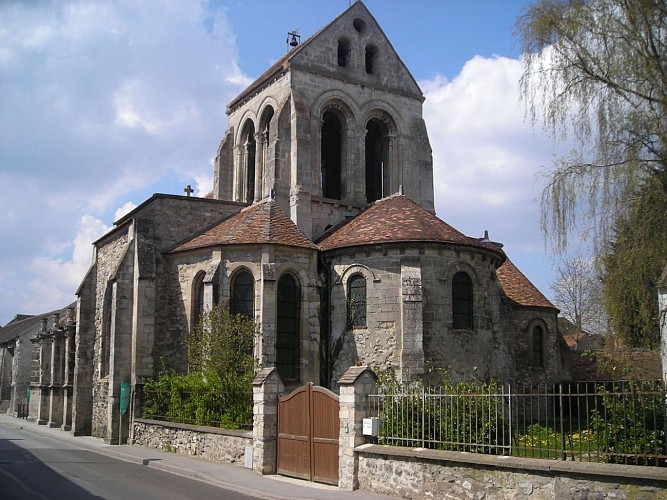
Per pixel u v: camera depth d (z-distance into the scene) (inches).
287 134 1439.5
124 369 1277.1
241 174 1678.2
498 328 1196.5
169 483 792.9
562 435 563.2
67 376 1780.3
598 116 681.0
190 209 1371.8
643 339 667.4
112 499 669.3
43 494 693.9
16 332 3129.9
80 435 1501.0
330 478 764.0
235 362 1104.8
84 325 1558.8
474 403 687.7
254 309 1170.6
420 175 1588.3
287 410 852.0
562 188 682.8
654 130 657.0
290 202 1413.6
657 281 652.1
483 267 1186.6
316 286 1202.0
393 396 721.6
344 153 1535.4
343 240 1202.0
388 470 685.3
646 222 635.5
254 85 1646.2
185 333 1254.9
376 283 1141.7
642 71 664.4
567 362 1589.6
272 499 688.4
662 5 658.8
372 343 1129.4
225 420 992.2
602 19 692.7
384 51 1608.0
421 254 1128.2
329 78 1519.4
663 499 483.2
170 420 1139.3
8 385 3132.4
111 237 1508.4
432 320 1114.7
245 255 1188.5
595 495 516.7
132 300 1300.4
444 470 627.5
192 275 1261.1
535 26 723.4
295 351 1185.4
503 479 578.9
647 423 558.9
